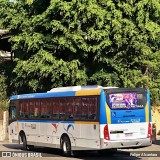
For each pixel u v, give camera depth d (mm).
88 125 17281
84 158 18172
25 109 22641
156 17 25781
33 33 26031
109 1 24172
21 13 27766
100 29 24172
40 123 21078
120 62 25641
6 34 33375
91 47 24531
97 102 16844
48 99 20484
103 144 16406
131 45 24531
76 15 24016
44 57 25172
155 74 29422
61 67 24984
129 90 17016
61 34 25359
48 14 25062
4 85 32500
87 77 25609
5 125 31359
